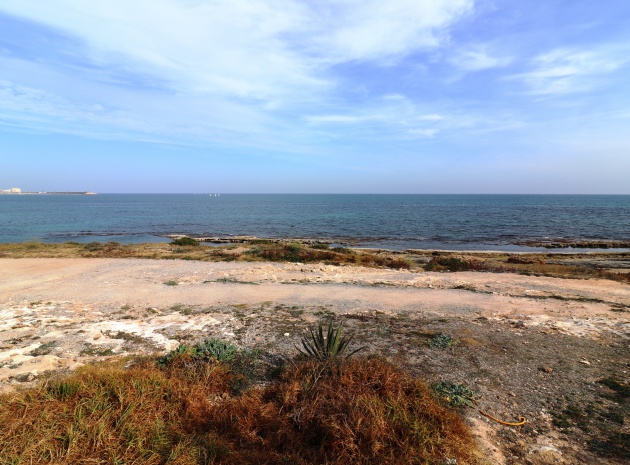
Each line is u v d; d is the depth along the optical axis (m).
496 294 12.62
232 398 5.36
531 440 4.48
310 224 61.31
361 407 4.52
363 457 3.91
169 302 10.94
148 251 24.36
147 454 3.96
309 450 4.21
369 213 87.50
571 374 6.24
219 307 10.41
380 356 6.64
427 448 4.11
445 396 5.35
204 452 3.98
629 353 7.24
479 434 4.55
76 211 88.88
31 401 4.54
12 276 15.13
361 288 13.32
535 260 24.02
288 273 16.36
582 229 52.03
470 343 7.57
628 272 20.34
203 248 26.23
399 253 30.00
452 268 19.50
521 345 7.58
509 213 84.69
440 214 82.81
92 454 3.87
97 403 4.57
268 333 8.15
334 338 6.29
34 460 3.69
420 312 10.09
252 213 88.69
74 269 16.94
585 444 4.38
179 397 5.04
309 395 4.98
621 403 5.30
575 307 10.86
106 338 7.74
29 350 6.98
